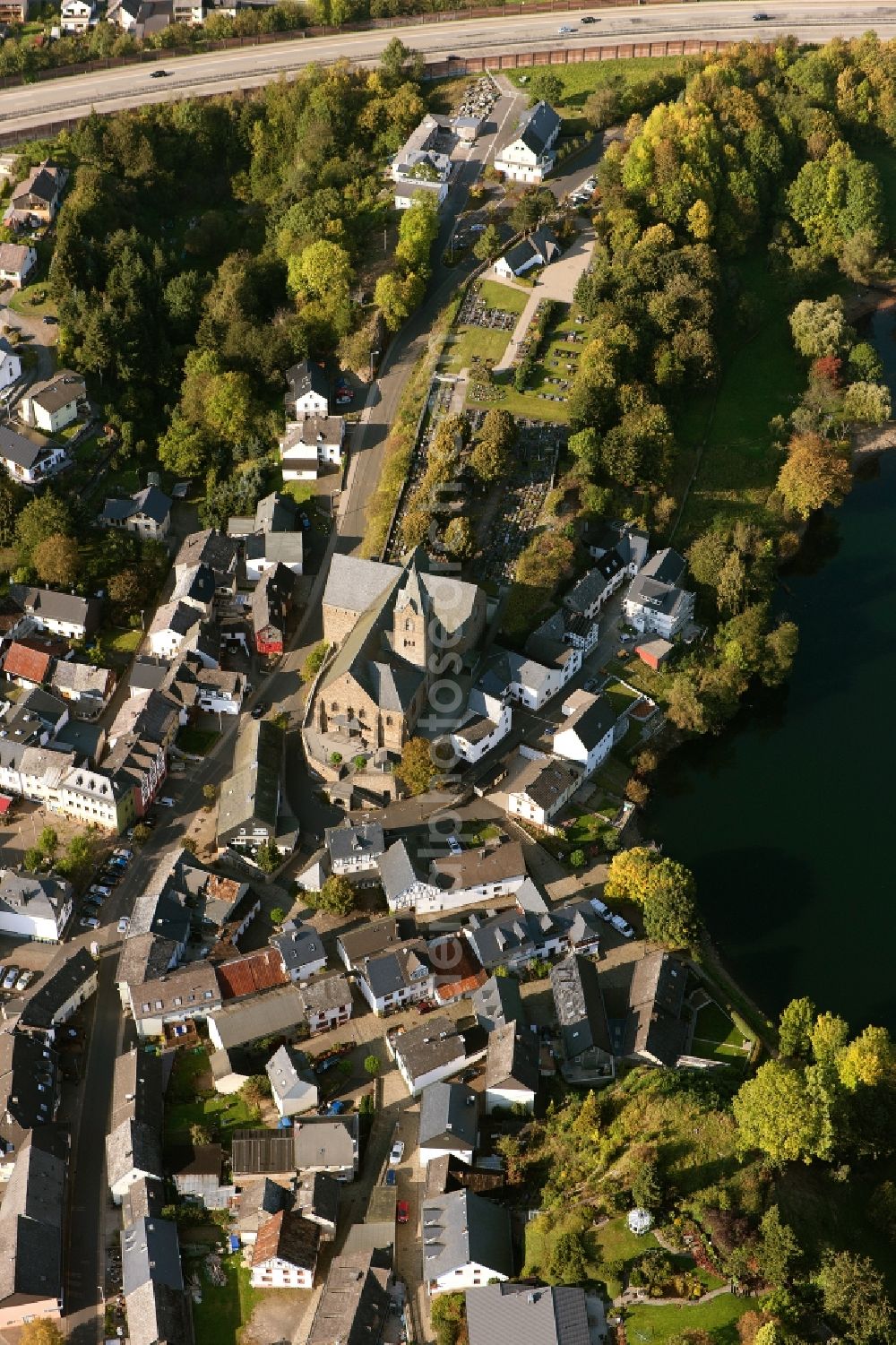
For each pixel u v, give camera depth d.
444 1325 196.75
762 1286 193.00
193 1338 199.62
